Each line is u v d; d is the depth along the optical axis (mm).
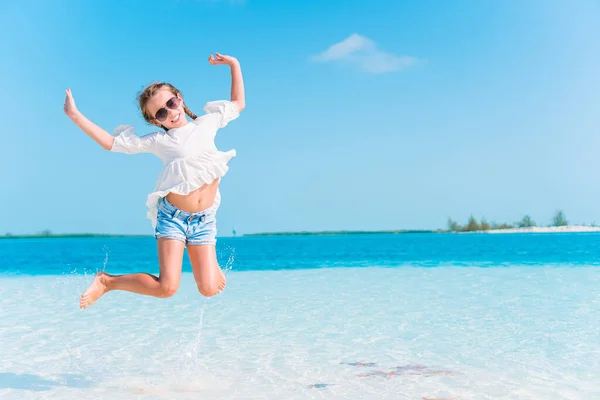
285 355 5137
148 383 4328
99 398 3967
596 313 7125
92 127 3830
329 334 6078
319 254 24703
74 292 10133
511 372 4457
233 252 28266
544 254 20938
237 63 4543
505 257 19234
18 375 4582
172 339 5945
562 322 6551
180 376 4500
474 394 3908
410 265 15711
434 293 9297
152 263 18562
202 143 3984
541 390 3971
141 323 6930
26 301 8984
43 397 3994
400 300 8562
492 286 10102
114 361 5043
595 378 4246
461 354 5094
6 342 5867
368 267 15273
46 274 14266
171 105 3934
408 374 4445
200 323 6871
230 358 5066
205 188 4059
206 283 4137
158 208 4125
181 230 4078
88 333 6316
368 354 5141
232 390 4102
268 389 4105
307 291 9891
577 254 20594
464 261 17266
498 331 6102
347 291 9773
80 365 4898
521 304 7961
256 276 13000
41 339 6008
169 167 3945
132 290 4035
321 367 4699
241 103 4422
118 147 3908
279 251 29391
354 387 4117
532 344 5441
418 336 5914
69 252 30625
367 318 7031
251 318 7172
